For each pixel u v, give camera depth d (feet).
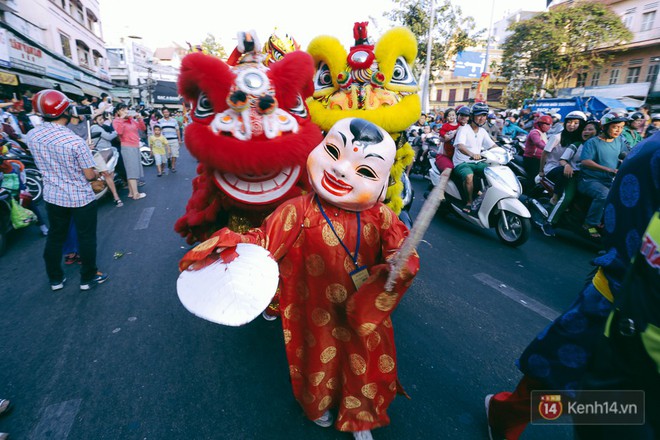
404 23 70.28
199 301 4.69
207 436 7.05
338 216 5.88
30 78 44.37
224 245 5.09
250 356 9.27
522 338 10.27
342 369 6.54
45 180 11.50
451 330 10.55
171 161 34.63
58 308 11.36
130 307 11.43
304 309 6.40
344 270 6.00
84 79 74.18
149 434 7.08
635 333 3.63
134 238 17.26
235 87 7.84
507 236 17.80
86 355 9.25
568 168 17.04
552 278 14.24
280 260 6.24
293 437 7.04
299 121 8.47
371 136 5.52
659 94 73.87
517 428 6.50
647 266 3.61
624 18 80.43
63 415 7.47
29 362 8.96
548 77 82.07
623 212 4.62
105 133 24.07
